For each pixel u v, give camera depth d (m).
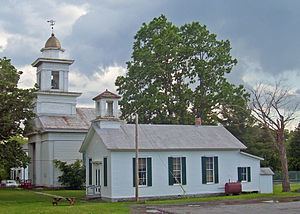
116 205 30.30
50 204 32.06
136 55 59.03
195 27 59.66
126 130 37.78
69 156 53.69
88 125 55.12
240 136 62.25
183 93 57.47
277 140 41.62
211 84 58.69
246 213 24.81
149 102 55.62
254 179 40.06
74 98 56.56
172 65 57.78
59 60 56.12
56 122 54.19
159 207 28.94
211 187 38.38
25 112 41.53
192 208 28.03
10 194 43.19
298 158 64.12
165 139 37.84
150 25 59.84
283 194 37.19
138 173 34.91
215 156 38.84
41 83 55.56
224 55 59.62
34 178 56.66
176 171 37.38
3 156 40.72
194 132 40.06
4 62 41.81
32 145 58.28
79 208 27.56
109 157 35.34
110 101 38.00
